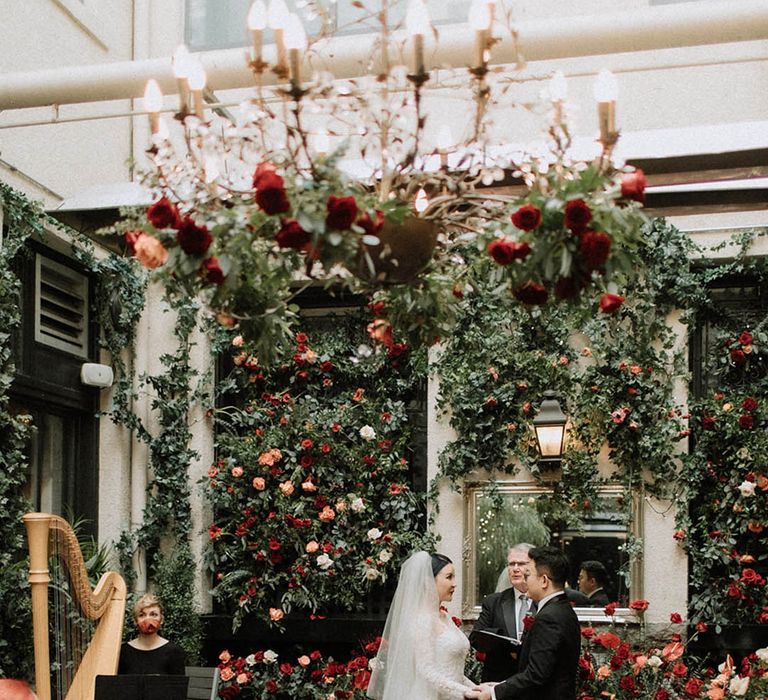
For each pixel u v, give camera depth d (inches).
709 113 245.8
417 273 113.8
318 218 101.3
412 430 266.4
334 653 262.1
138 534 261.9
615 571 243.1
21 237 221.9
